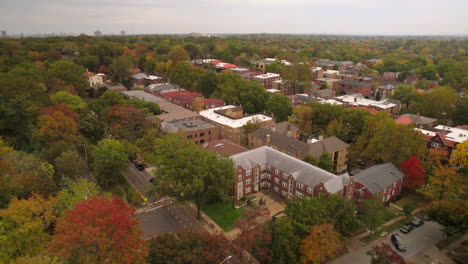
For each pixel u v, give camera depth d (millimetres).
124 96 149250
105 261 40875
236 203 80812
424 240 67875
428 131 114625
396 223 73938
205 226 71688
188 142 82375
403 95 170250
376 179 79312
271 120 129875
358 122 115625
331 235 56312
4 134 94500
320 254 55531
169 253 47062
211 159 74500
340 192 73312
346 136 114125
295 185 79250
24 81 105938
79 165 87500
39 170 72000
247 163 83688
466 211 63438
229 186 74438
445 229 67625
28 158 73750
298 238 56625
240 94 157125
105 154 83125
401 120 127688
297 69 197250
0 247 49688
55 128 90688
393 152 93000
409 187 85062
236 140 119125
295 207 60562
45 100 108250
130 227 44438
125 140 103312
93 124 107562
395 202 83312
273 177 86750
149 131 104688
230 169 75062
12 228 52938
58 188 77000
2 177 63281
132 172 96250
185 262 46906
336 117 122938
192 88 193625
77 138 95500
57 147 85125
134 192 84062
